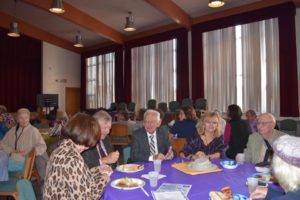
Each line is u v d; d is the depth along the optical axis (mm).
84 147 1601
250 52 7043
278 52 6547
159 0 6758
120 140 5715
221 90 7668
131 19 8062
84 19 8516
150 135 2783
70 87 12414
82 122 1576
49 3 7312
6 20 9672
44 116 9047
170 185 1740
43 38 11109
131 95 10266
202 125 2809
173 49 8930
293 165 995
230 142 3543
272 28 6660
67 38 11742
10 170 2820
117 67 10805
